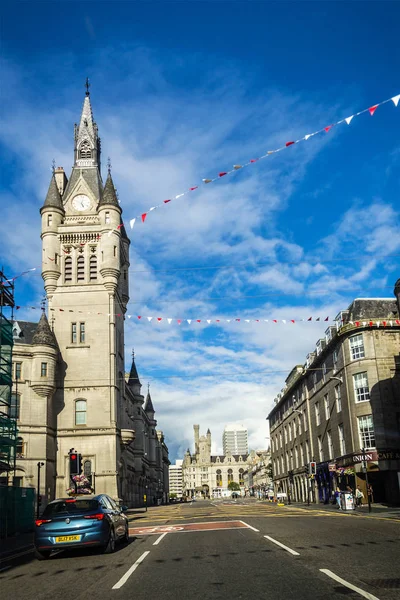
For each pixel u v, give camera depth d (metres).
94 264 61.75
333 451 52.34
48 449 53.69
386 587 8.92
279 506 53.69
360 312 48.31
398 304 43.78
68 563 14.21
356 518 27.61
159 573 11.49
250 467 193.75
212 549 15.28
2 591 10.55
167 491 180.00
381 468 42.53
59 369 58.22
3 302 34.38
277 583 9.65
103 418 56.88
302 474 67.38
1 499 26.86
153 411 123.75
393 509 35.81
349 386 46.47
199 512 46.00
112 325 59.66
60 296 60.66
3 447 34.19
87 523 15.09
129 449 75.88
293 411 72.12
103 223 61.91
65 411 57.09
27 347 54.81
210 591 9.27
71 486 53.75
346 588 8.95
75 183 64.12
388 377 44.44
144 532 23.58
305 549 14.13
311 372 61.50
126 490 67.19
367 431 44.69
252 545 15.68
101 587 10.22
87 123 68.19
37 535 15.06
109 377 58.12
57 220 62.34
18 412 53.09
